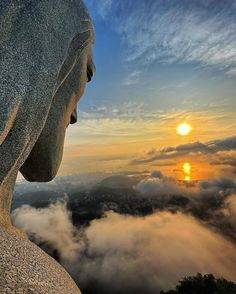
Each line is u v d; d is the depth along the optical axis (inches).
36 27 134.0
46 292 82.3
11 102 116.7
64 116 177.3
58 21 148.5
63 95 175.2
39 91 129.2
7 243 94.2
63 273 104.0
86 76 191.8
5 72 118.6
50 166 168.9
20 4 129.6
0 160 120.8
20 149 126.0
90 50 192.9
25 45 127.5
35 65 129.0
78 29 164.4
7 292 73.8
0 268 80.5
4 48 121.2
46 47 136.6
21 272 83.5
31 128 128.7
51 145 167.2
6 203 135.6
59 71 147.4
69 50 160.7
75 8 164.9
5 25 122.5
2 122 113.1
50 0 146.2
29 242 105.8
